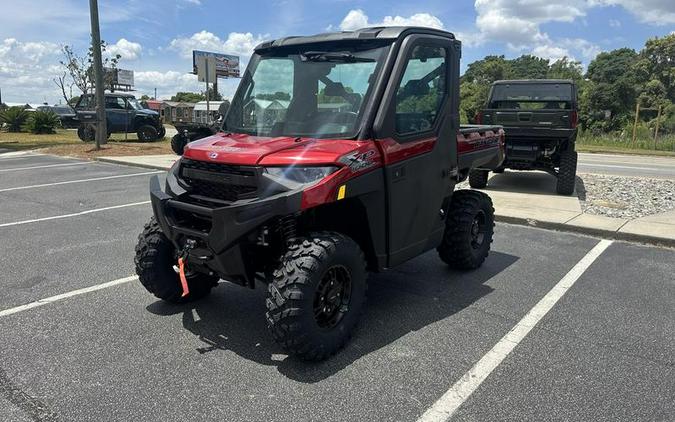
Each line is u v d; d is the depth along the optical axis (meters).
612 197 9.88
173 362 3.61
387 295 4.89
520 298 4.82
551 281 5.28
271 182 3.41
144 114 23.73
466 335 4.04
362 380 3.38
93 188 10.80
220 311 4.52
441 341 3.94
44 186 11.05
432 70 4.48
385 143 3.91
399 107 4.07
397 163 4.03
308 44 4.35
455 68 4.76
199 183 3.87
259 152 3.57
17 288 5.00
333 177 3.46
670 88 59.25
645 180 12.34
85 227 7.43
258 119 4.34
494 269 5.66
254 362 3.62
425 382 3.36
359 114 3.89
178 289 4.50
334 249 3.55
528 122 10.16
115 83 40.84
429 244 4.78
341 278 3.79
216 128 4.78
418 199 4.38
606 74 65.56
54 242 6.61
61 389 3.24
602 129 42.97
